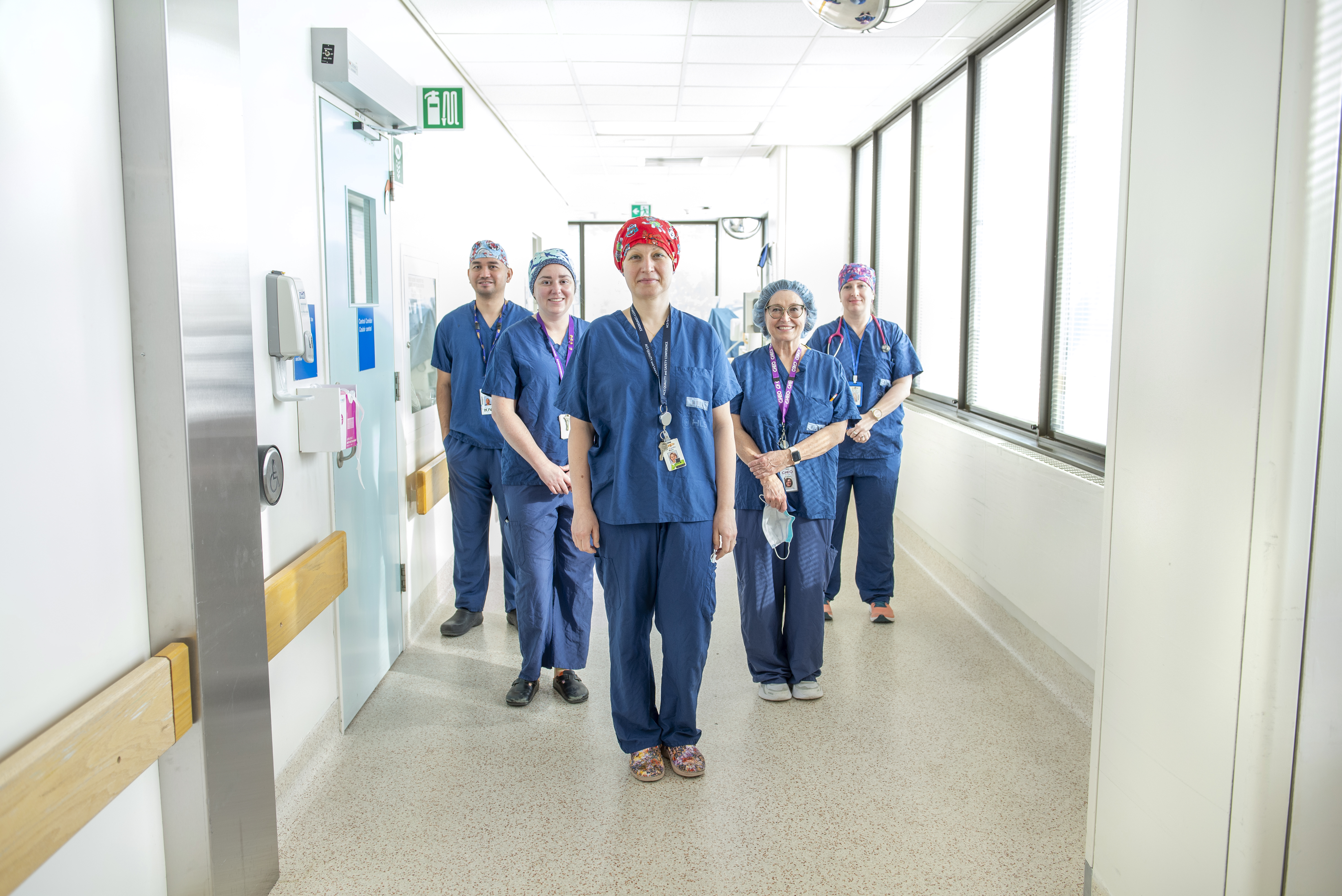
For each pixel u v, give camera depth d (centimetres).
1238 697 137
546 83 504
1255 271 131
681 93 531
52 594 124
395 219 325
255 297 202
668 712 232
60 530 125
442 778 235
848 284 354
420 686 299
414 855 199
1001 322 424
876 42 434
